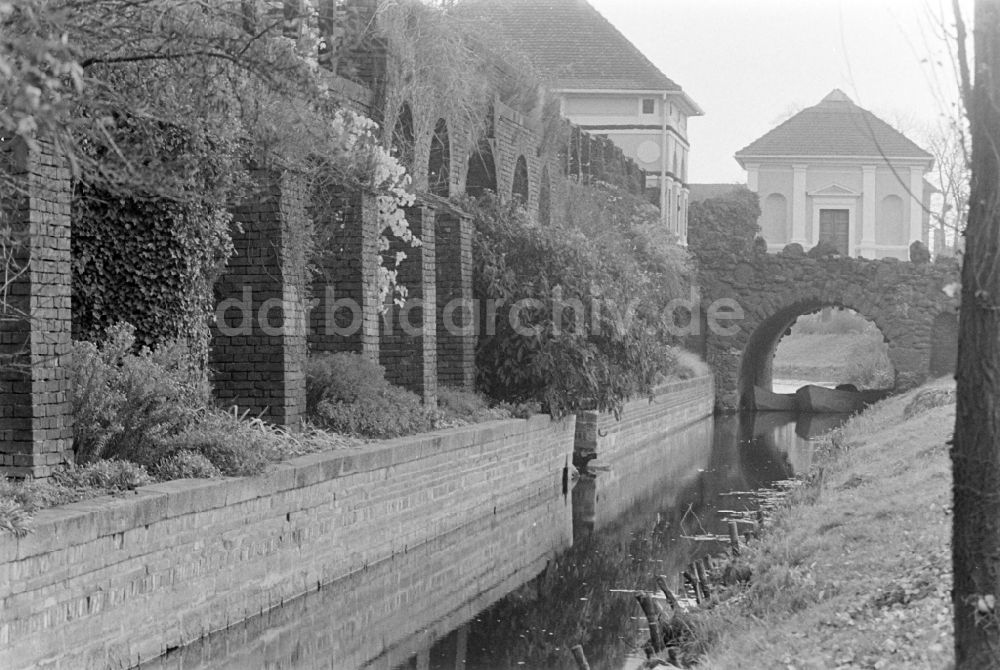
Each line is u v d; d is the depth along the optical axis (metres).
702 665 12.12
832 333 108.38
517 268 29.73
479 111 32.25
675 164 68.12
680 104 67.69
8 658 11.43
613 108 65.19
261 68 11.50
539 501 28.31
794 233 85.31
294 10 11.48
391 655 15.20
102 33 10.84
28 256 13.93
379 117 25.05
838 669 10.65
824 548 15.88
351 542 18.52
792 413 60.12
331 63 12.07
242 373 19.81
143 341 17.58
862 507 18.17
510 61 35.94
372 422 21.30
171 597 14.03
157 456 15.53
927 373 57.78
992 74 8.11
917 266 57.78
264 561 16.05
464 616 17.33
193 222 17.80
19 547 11.49
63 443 14.49
